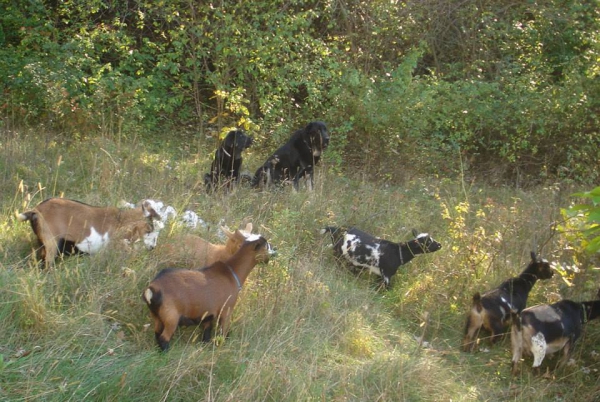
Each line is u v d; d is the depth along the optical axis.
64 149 8.26
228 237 5.70
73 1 10.81
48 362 4.54
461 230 6.77
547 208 7.88
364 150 9.92
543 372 5.77
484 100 10.94
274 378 4.75
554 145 10.92
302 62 10.30
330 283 6.25
